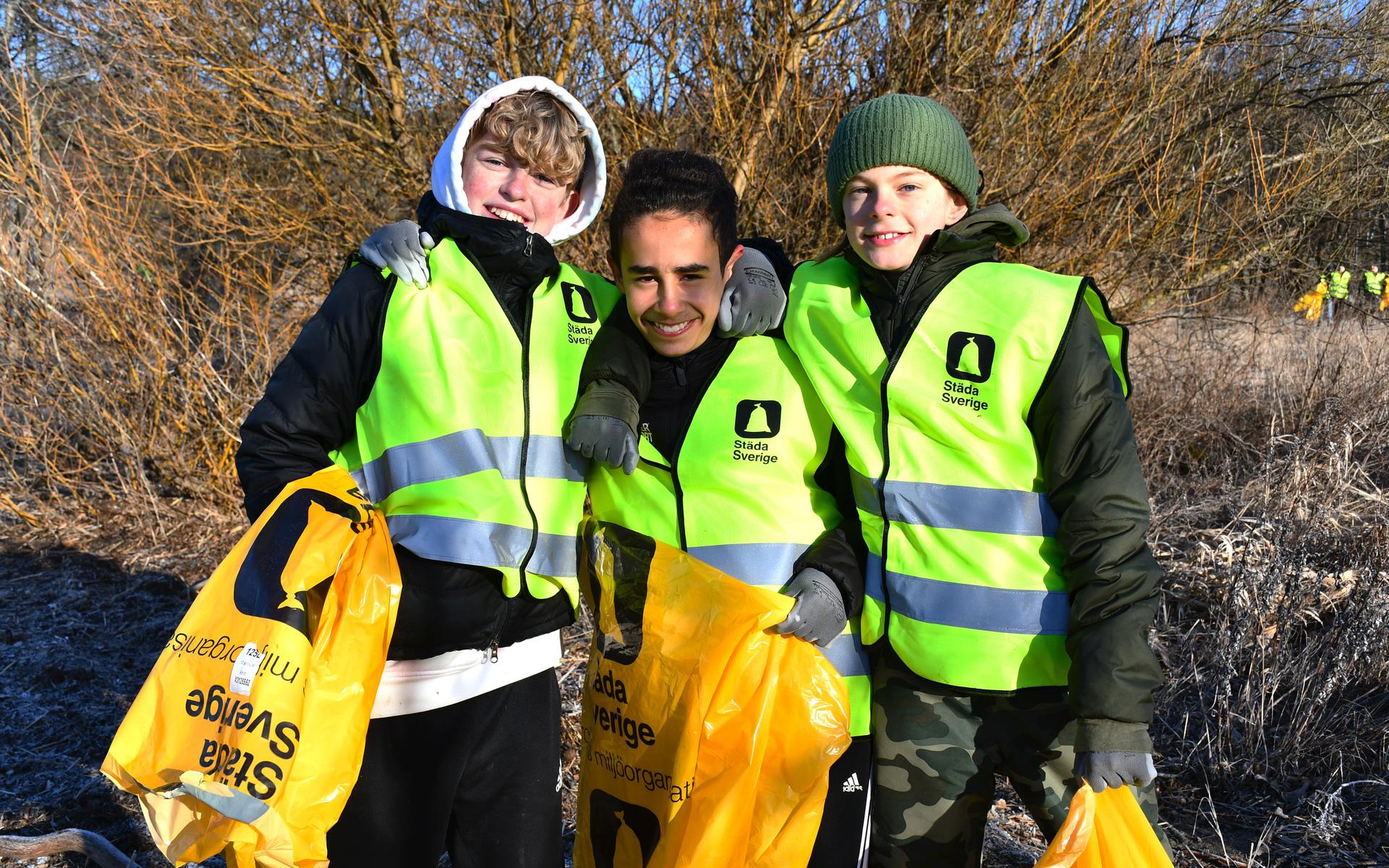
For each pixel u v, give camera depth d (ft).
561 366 6.64
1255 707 11.23
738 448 6.51
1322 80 22.54
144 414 21.06
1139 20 18.51
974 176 6.73
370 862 6.45
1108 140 18.37
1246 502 16.22
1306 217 21.91
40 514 20.98
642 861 6.57
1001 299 6.26
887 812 6.72
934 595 6.30
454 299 6.42
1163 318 21.13
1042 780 6.50
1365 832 10.09
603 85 19.40
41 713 13.37
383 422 6.34
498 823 6.70
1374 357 22.06
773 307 6.57
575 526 6.75
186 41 20.94
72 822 10.82
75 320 21.42
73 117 24.93
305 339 6.31
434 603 6.28
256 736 5.47
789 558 6.43
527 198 6.79
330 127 21.71
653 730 6.43
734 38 18.61
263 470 6.16
